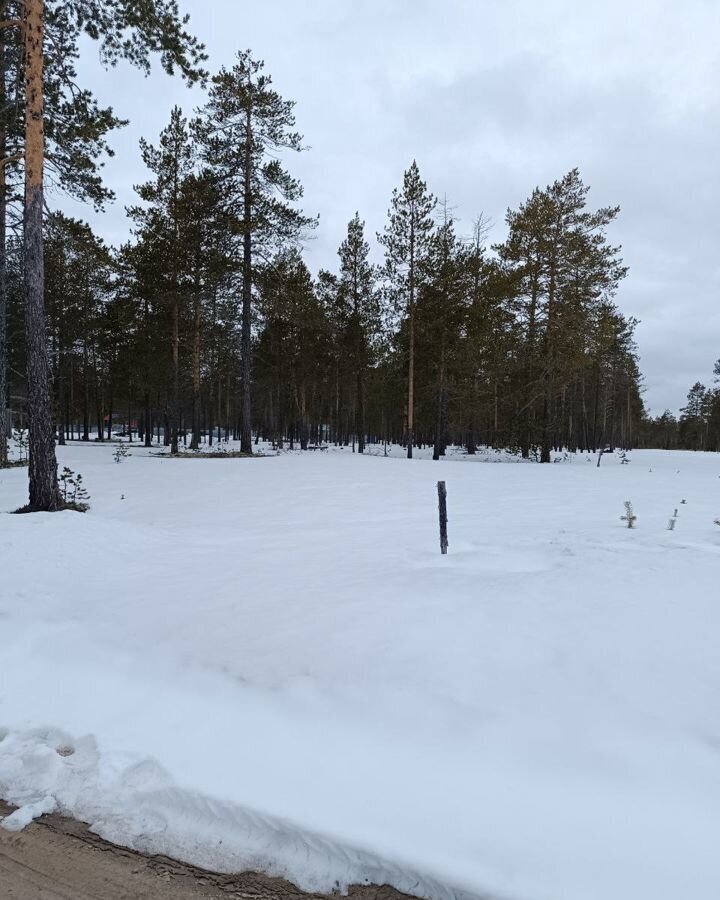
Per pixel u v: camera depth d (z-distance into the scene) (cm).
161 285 2433
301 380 3847
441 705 311
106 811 260
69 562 604
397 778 264
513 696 312
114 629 440
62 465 1666
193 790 264
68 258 2602
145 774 280
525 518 907
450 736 288
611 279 2264
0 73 1079
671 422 10062
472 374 2641
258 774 274
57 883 220
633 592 440
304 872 225
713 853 212
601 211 2242
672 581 466
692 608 402
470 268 2553
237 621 433
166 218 2445
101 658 399
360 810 247
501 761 269
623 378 5034
